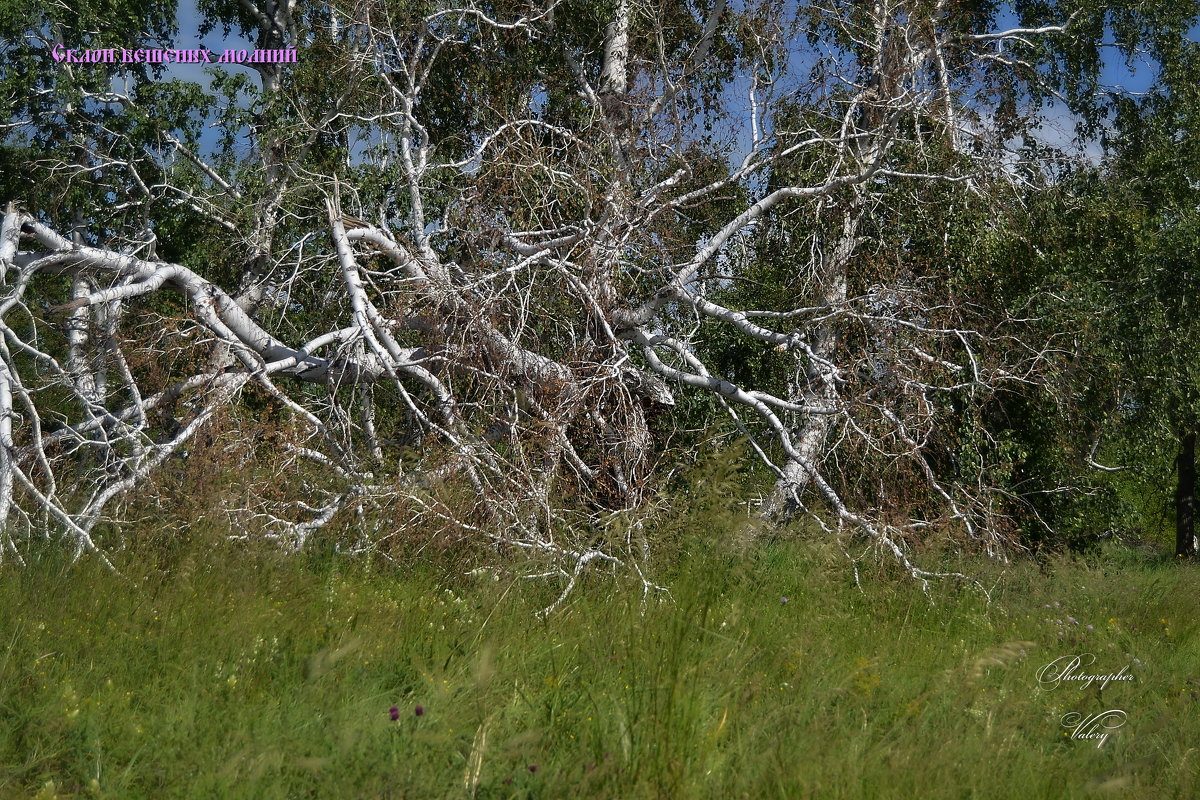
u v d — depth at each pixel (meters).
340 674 4.63
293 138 14.67
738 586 6.59
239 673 4.61
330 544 7.82
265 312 12.63
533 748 3.94
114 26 15.88
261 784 3.53
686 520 7.30
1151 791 4.19
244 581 6.02
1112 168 14.38
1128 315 14.28
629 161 11.91
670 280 10.87
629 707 4.14
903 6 11.91
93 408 8.52
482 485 8.19
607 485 9.46
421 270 10.26
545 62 14.55
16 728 3.91
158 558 6.59
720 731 4.05
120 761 3.76
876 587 8.28
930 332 10.52
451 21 13.38
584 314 10.51
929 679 5.38
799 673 5.04
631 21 13.73
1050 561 10.14
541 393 9.32
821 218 12.48
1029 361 12.25
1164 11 15.20
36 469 8.26
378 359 9.36
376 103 14.36
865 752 4.00
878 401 10.52
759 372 13.02
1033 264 12.73
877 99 11.59
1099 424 13.63
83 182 15.46
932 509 10.65
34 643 4.75
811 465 9.90
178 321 9.16
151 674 4.57
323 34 15.51
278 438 8.34
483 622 5.75
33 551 6.68
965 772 3.94
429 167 12.38
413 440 9.97
